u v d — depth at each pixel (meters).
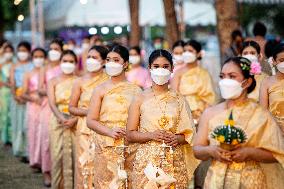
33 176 14.23
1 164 15.74
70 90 11.86
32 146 14.69
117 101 9.16
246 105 6.94
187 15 26.95
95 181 9.33
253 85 6.98
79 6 27.03
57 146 11.80
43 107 13.38
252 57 10.62
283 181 7.13
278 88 9.09
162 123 8.12
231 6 14.30
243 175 6.83
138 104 8.27
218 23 14.39
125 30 28.88
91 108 9.30
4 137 18.84
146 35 29.45
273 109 9.09
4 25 34.62
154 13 26.38
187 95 12.19
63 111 11.78
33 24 26.53
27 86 14.78
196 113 12.07
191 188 11.17
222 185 6.86
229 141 6.62
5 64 18.27
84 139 10.32
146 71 15.00
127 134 8.36
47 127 13.26
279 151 6.82
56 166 11.79
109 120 9.16
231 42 13.51
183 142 8.27
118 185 9.04
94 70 10.39
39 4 26.83
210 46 30.30
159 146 8.09
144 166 8.12
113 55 9.14
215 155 6.80
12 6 33.09
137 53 14.82
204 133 7.04
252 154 6.76
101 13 26.77
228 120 6.73
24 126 16.33
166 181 7.95
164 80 8.10
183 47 12.54
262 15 36.72
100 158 9.20
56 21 27.88
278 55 9.01
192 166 8.38
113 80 9.29
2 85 18.31
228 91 6.79
